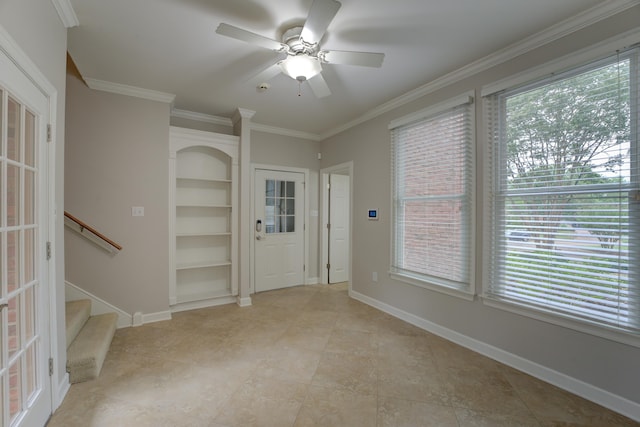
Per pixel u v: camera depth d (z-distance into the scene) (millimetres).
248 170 3887
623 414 1794
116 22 2023
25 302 1493
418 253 3191
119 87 3033
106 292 3037
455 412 1825
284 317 3428
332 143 4652
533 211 2242
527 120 2277
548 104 2152
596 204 1925
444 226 2906
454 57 2496
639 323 1759
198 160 3934
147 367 2324
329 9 1591
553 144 2127
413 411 1831
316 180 4980
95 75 2828
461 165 2748
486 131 2514
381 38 2229
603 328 1868
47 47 1656
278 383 2121
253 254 4410
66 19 1894
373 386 2090
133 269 3160
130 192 3135
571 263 2039
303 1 1849
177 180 3805
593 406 1877
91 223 2965
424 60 2543
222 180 3855
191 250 3910
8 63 1273
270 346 2697
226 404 1892
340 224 5176
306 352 2586
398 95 3287
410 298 3270
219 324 3213
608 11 1828
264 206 4512
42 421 1628
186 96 3336
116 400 1918
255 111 3801
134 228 3160
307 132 4773
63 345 1960
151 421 1736
